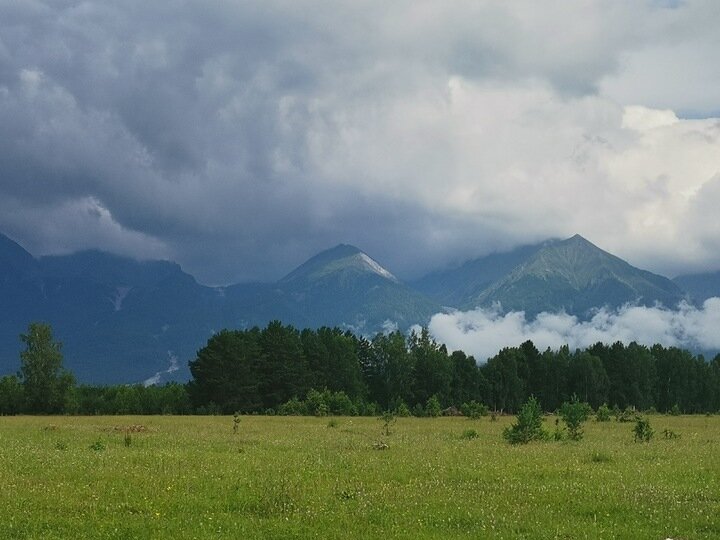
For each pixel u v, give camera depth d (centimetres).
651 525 1905
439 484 2470
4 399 12012
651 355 16925
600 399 15738
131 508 2017
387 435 5059
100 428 5731
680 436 5097
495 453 3550
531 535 1772
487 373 15500
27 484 2373
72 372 12394
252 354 12912
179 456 3222
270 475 2617
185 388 12812
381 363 15412
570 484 2478
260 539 1702
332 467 2894
